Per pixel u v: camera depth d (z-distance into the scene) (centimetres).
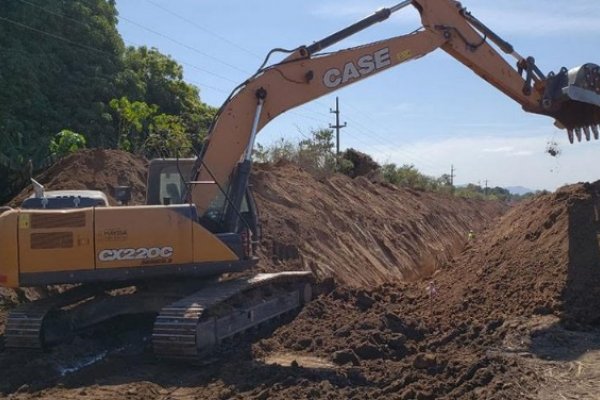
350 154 4028
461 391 796
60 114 2627
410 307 1347
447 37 1271
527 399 753
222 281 1110
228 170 1107
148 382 863
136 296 1077
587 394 769
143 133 2767
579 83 1262
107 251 987
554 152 1421
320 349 1027
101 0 3022
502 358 895
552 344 963
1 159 2245
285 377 863
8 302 1246
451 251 3525
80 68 2777
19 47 2572
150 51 3356
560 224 1283
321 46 1179
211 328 965
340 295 1370
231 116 1120
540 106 1327
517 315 1104
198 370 927
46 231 978
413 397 790
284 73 1155
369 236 2553
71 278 979
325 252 2002
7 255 970
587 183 1368
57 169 1844
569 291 1099
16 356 971
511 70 1323
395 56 1232
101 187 1747
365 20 1206
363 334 1070
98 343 1060
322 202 2434
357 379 870
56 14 2719
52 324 1010
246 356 976
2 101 2477
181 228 1005
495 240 1630
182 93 3375
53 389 840
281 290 1238
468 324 1119
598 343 957
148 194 1191
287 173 2616
